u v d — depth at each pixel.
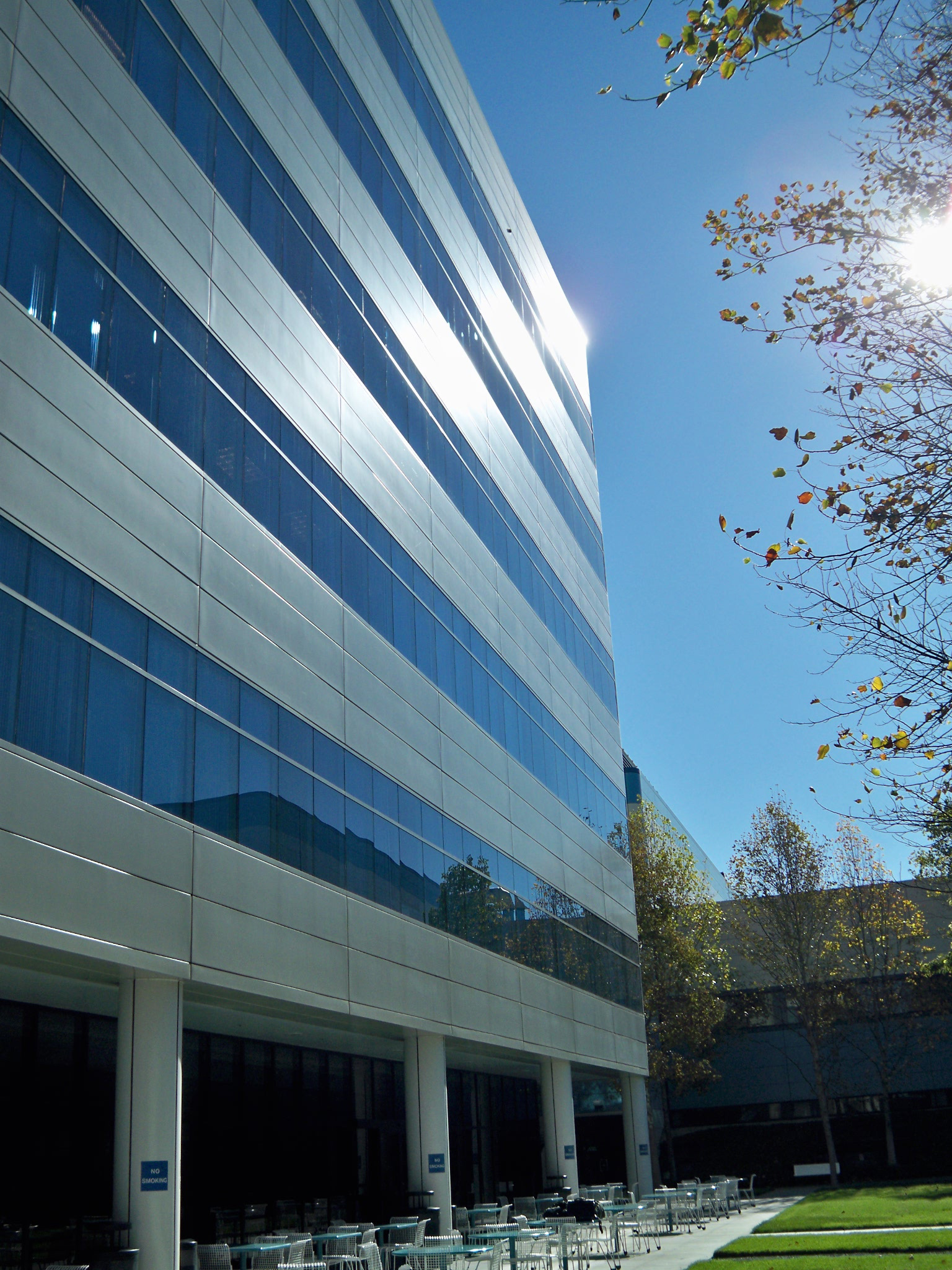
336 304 24.47
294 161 23.22
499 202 41.72
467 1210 25.59
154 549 16.03
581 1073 43.69
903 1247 21.61
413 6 33.88
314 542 21.64
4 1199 16.36
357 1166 28.36
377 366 26.53
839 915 53.00
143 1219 14.19
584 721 44.12
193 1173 21.23
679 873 56.91
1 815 12.33
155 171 17.62
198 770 16.45
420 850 25.30
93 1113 18.61
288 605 20.16
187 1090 21.64
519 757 34.62
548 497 43.25
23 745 12.86
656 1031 52.59
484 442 35.28
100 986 15.91
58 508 14.02
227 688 17.61
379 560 25.06
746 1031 54.81
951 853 14.77
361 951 21.38
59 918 13.04
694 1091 54.66
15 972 14.58
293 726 19.73
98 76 16.42
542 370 45.28
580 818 41.16
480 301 37.16
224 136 20.20
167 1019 15.05
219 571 17.84
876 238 11.46
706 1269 20.52
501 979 29.78
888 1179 49.34
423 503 28.61
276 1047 25.45
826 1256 21.27
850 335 11.34
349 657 22.64
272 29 23.11
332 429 23.30
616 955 43.56
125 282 16.33
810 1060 53.62
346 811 21.59
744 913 56.94
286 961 18.34
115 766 14.52
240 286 19.97
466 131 38.38
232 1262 20.33
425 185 32.59
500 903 30.64
